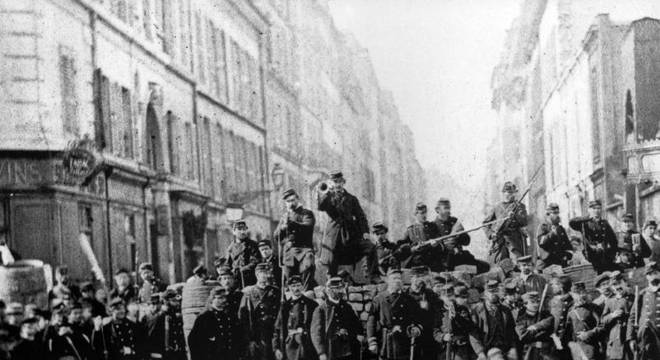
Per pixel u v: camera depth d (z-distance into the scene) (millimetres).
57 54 24562
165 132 30141
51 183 23766
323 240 22281
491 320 20484
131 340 19906
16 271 19938
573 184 32812
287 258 22219
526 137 32656
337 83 33656
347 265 22188
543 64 33250
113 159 26812
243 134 33812
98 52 26438
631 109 31172
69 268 23922
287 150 33781
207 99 32594
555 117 33094
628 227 23094
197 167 31844
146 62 29219
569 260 23094
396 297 20641
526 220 23172
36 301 20078
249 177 33625
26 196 23625
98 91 26266
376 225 22453
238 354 21094
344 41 33375
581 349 21062
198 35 32438
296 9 34125
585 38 32031
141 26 29094
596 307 21344
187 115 31516
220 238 32312
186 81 31531
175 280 29344
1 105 23984
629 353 21125
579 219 22938
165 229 29141
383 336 20641
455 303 20562
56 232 23594
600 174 31406
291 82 34094
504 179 32156
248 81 34188
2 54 24094
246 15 34250
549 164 32688
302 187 33719
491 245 23188
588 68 32250
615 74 31453
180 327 20797
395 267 22172
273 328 21203
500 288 21203
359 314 21703
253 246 23062
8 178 23641
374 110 33031
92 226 25109
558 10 33406
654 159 30359
